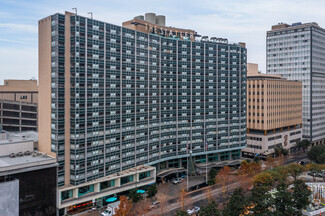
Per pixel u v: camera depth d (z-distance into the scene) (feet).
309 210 334.24
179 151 463.83
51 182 299.17
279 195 304.50
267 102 574.15
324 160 505.25
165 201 359.05
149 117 417.28
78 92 323.78
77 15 323.98
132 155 391.65
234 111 521.24
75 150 320.91
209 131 493.36
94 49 341.21
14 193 269.85
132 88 390.63
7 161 292.40
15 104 577.02
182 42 463.01
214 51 498.28
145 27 431.02
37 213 288.71
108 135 357.41
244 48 536.42
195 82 477.77
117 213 291.17
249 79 596.29
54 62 318.24
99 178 346.54
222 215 274.36
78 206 324.60
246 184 400.67
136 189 347.77
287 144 643.04
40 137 341.62
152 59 422.00
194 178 455.22
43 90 335.67
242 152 612.29
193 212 327.47
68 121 322.96
